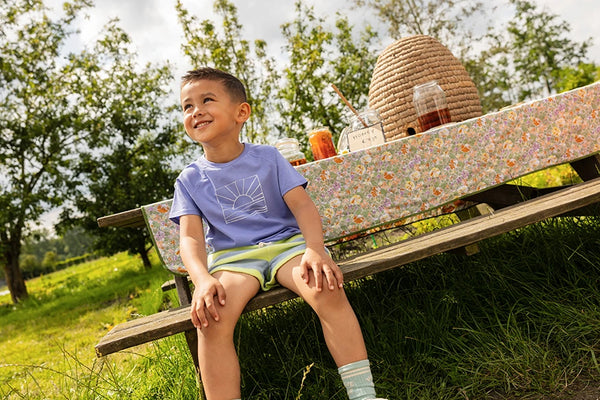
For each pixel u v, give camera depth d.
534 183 5.12
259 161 1.83
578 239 2.26
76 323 6.05
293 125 9.89
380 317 2.10
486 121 2.59
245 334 2.16
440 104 2.71
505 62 25.86
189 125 1.80
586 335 1.80
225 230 1.77
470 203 3.33
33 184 13.16
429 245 1.72
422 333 1.93
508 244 2.48
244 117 1.86
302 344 1.98
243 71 9.79
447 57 3.14
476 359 1.75
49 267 58.56
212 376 1.45
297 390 1.79
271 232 1.76
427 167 2.48
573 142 2.73
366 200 2.38
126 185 13.00
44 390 2.78
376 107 3.25
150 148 13.34
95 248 12.88
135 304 6.37
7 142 12.76
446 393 1.66
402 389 1.73
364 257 1.95
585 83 25.23
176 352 2.30
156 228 2.17
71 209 13.03
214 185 1.81
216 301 1.50
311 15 10.78
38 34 13.70
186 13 9.56
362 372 1.45
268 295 1.56
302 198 1.77
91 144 13.01
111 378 2.24
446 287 2.24
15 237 12.94
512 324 1.91
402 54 3.12
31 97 13.34
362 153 2.39
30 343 5.32
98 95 13.65
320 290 1.47
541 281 2.12
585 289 1.97
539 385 1.60
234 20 9.73
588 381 1.60
